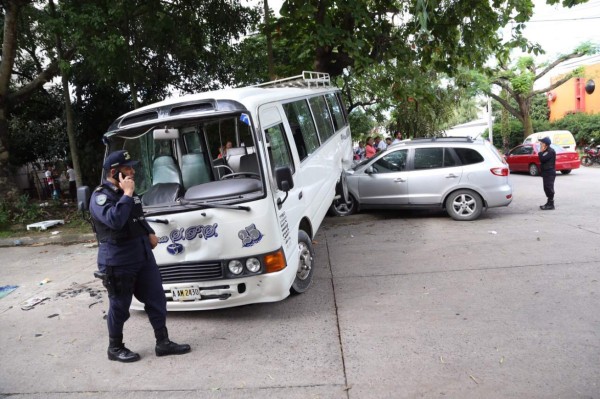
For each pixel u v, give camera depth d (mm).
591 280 5637
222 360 4297
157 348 4469
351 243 8406
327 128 8672
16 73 18031
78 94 17188
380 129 32469
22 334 5367
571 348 3998
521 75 27406
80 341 5031
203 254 4824
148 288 4391
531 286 5578
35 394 3934
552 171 10594
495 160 9492
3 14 14578
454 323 4672
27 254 9820
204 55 15742
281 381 3840
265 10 12438
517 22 11336
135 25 13477
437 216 10336
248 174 5176
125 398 3777
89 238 10734
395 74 12266
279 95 6199
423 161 9961
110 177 4188
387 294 5652
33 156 19547
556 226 8719
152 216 4902
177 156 5594
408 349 4195
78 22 10352
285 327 4914
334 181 8562
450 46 12305
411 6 11484
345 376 3830
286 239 5117
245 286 4840
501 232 8453
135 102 12867
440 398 3418
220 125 5414
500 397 3373
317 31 10320
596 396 3295
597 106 30203
